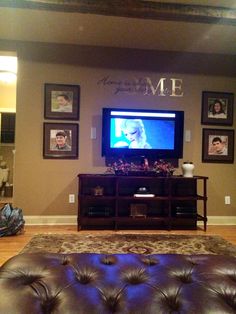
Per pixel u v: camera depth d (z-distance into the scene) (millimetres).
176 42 3775
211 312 827
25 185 3875
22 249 2863
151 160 3973
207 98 4125
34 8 2875
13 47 3818
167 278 970
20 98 3844
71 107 3926
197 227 3896
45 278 940
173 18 3025
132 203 3930
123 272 1002
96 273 992
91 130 3961
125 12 2906
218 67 4148
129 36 3609
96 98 3963
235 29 3357
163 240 3244
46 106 3879
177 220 3805
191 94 4109
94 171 3965
